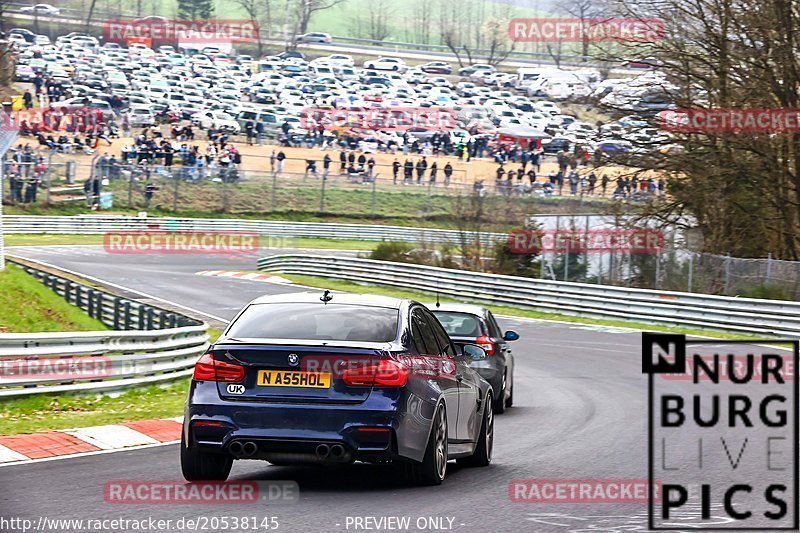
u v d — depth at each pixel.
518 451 24.95
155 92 177.62
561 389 40.25
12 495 17.34
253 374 17.55
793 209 75.38
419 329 19.50
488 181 151.75
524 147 162.00
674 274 71.81
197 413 17.48
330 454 17.20
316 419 17.20
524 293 75.88
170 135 156.75
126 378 34.28
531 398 37.72
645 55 77.94
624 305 69.00
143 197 134.62
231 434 17.28
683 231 79.69
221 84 194.38
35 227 124.19
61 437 24.20
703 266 69.88
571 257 77.44
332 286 89.81
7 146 60.31
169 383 36.25
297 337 17.97
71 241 122.06
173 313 46.69
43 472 19.75
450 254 90.19
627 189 81.38
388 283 88.69
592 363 49.06
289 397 17.38
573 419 31.75
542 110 198.00
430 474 18.55
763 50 74.38
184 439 17.88
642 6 77.56
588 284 71.25
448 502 17.28
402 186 151.62
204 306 72.31
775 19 73.44
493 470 21.62
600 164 79.44
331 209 144.38
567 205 130.75
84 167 138.62
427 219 145.75
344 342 17.69
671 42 76.69
